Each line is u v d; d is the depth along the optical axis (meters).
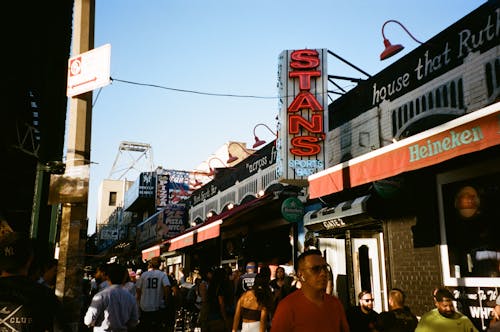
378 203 8.85
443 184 7.61
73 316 4.62
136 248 35.00
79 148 5.05
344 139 11.00
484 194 6.87
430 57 8.34
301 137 10.52
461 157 7.13
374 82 9.96
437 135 5.31
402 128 8.98
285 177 10.42
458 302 7.04
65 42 8.31
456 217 7.34
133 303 5.11
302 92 10.82
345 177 7.09
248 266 9.55
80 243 4.84
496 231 6.62
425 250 7.85
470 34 7.45
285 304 3.04
